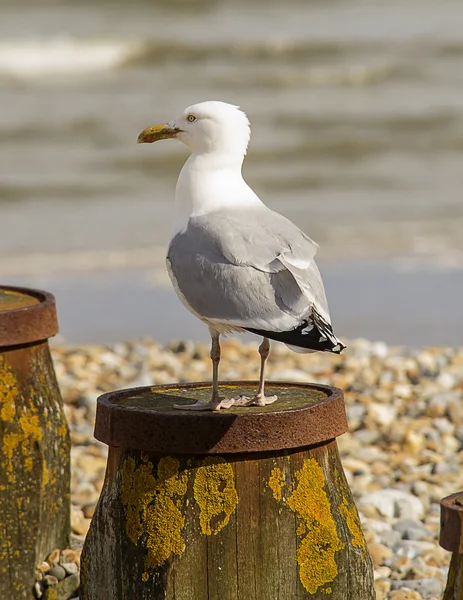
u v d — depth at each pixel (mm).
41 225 24000
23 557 7207
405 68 43375
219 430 5809
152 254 21578
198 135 6758
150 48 42969
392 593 7891
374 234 23609
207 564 5855
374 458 11164
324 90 40375
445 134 34969
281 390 6902
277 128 35094
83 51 42031
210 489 5867
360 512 9664
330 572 5988
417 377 13875
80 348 15188
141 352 14984
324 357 14875
